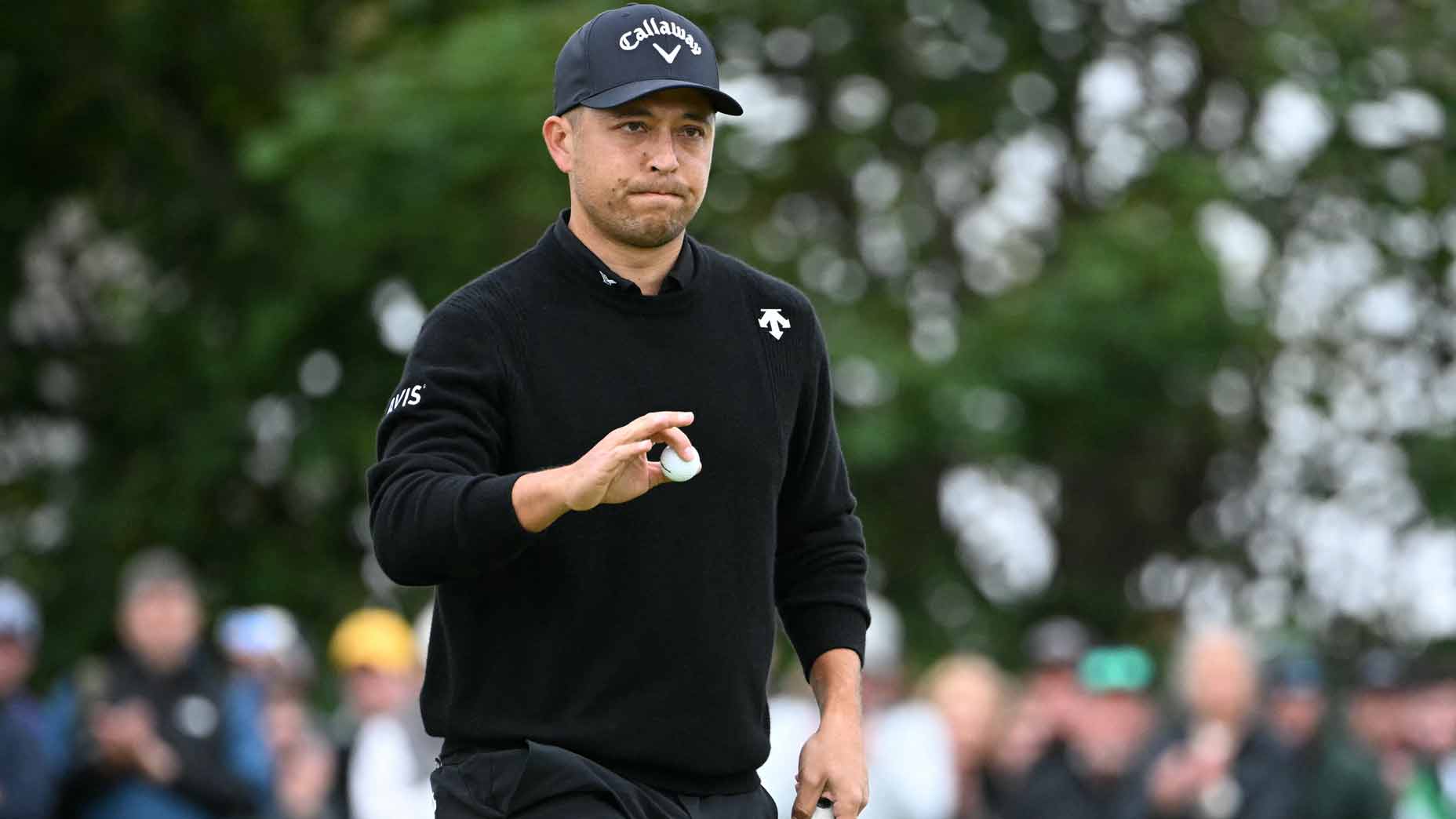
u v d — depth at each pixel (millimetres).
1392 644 57031
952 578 53750
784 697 28469
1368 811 27938
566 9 45750
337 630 50438
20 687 29719
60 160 55438
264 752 28984
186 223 53469
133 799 27641
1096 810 30625
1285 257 54000
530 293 12453
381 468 12102
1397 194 53688
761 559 12703
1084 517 57406
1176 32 54844
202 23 52781
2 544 54688
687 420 11117
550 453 12312
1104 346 47562
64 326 57469
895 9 51188
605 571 12289
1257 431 56594
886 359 46500
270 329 48062
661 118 12328
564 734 12297
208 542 52562
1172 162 50812
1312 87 52000
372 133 43344
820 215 54156
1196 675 28281
